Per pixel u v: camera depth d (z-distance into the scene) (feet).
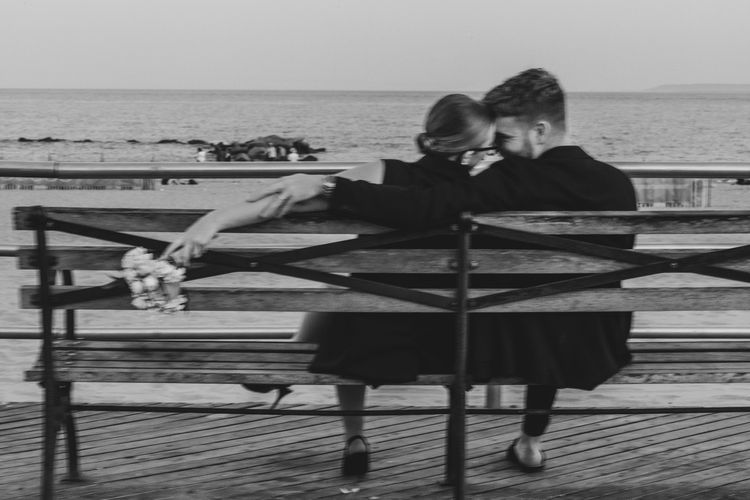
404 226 8.22
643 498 9.57
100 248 8.36
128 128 247.70
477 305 8.43
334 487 9.87
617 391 17.49
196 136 220.23
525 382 8.79
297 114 337.52
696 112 367.45
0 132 232.12
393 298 8.43
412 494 9.66
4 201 65.00
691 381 8.77
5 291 31.17
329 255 8.32
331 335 8.75
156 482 9.98
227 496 9.59
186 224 8.28
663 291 8.57
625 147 176.04
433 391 16.47
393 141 198.08
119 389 17.84
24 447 11.18
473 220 8.22
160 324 24.57
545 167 8.70
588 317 8.75
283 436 11.64
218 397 17.19
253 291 8.38
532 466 10.29
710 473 10.34
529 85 8.96
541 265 8.45
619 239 9.01
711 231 8.36
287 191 8.05
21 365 20.27
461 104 8.83
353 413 8.88
